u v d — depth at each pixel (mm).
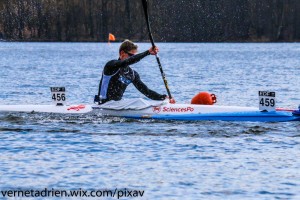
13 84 105062
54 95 55938
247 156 41781
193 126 51281
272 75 135250
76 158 40938
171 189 34156
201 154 42250
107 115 54062
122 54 53250
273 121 52594
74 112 54781
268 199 32656
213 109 53281
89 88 98312
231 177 36625
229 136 47906
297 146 44781
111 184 35031
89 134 48594
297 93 90750
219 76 131625
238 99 82125
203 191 33875
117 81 53281
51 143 45500
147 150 43344
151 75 136125
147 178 36281
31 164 39250
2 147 44188
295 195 33312
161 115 53312
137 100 53594
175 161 40250
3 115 55219
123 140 46469
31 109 56219
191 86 104500
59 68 162000
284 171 38000
